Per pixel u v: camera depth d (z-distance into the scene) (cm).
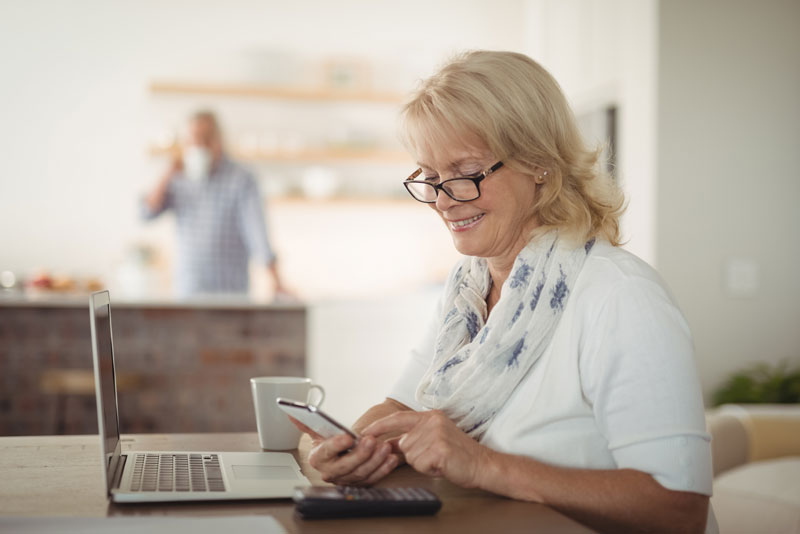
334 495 89
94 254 550
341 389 423
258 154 554
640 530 97
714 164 360
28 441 133
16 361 316
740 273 360
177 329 326
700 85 360
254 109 569
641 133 367
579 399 108
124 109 554
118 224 552
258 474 107
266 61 549
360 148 566
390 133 582
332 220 579
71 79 549
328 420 102
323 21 572
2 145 544
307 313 336
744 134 362
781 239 364
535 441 108
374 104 580
